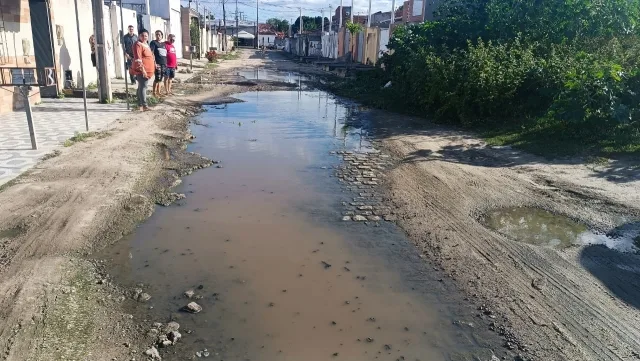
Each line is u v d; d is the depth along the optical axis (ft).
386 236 18.60
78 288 14.28
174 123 38.37
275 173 26.30
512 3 48.37
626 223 19.61
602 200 21.94
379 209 21.26
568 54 40.91
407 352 12.07
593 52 40.29
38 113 38.19
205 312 13.48
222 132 36.58
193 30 146.92
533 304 13.97
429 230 18.97
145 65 42.45
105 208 19.86
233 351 11.93
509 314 13.51
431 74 43.86
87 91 49.37
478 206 21.52
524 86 39.40
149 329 12.60
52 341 11.66
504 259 16.62
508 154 30.25
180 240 17.84
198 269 15.80
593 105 31.50
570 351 11.98
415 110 48.19
